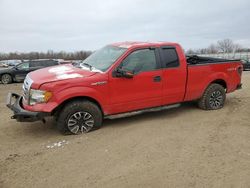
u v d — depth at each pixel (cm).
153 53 648
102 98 591
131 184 382
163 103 667
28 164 446
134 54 626
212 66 734
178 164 436
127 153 479
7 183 392
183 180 389
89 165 439
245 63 3062
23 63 1906
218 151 481
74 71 609
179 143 519
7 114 762
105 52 674
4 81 1855
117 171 418
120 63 606
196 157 459
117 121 666
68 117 566
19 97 634
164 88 659
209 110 750
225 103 829
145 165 434
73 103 568
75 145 520
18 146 524
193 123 639
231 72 773
